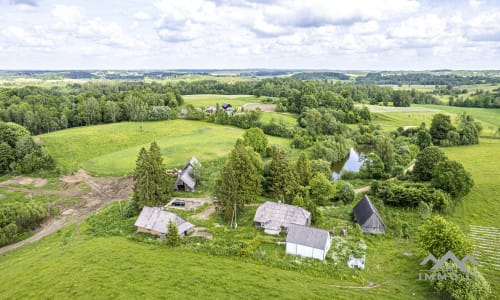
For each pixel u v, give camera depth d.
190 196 79.38
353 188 83.62
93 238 59.25
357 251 53.41
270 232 59.75
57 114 157.62
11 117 145.62
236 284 41.47
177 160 105.75
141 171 71.75
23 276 45.31
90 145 123.06
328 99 192.00
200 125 159.12
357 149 146.00
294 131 149.50
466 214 69.69
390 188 75.88
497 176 91.31
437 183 75.56
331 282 44.16
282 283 42.38
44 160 101.44
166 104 198.75
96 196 84.69
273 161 80.31
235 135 141.00
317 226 63.56
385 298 40.16
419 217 67.75
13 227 64.62
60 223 70.88
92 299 38.28
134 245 54.06
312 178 80.38
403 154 117.88
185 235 58.12
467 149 126.12
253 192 74.12
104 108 165.50
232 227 61.94
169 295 38.84
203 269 45.19
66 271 44.88
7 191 87.62
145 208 62.34
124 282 41.53
